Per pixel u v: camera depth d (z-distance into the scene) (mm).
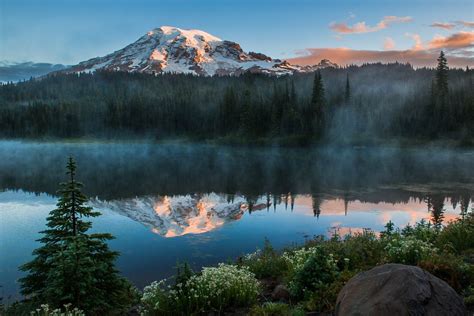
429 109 109062
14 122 152125
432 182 52031
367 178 56781
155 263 18797
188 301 8828
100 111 155250
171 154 106062
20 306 9336
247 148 111125
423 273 6316
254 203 38219
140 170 71812
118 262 18922
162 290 9516
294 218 29984
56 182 56469
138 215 32188
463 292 7508
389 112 116688
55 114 153250
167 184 54625
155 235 24484
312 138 109188
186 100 151750
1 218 31156
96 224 28016
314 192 45125
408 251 9320
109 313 9242
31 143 139750
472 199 39031
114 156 103500
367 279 6492
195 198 42906
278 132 114875
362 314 5977
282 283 10414
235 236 24172
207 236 24172
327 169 70125
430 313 5797
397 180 54156
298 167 73375
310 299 8266
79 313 7527
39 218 31172
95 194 46281
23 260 20156
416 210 33219
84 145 133750
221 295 9039
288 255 13211
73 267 8469
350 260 10203
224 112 132375
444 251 9617
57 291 8258
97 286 9305
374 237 13117
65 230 9648
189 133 137375
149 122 146250
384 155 92250
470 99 106688
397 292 5961
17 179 59750
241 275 9727
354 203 37562
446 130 103188
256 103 127625
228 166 77312
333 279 8922
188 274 9539
